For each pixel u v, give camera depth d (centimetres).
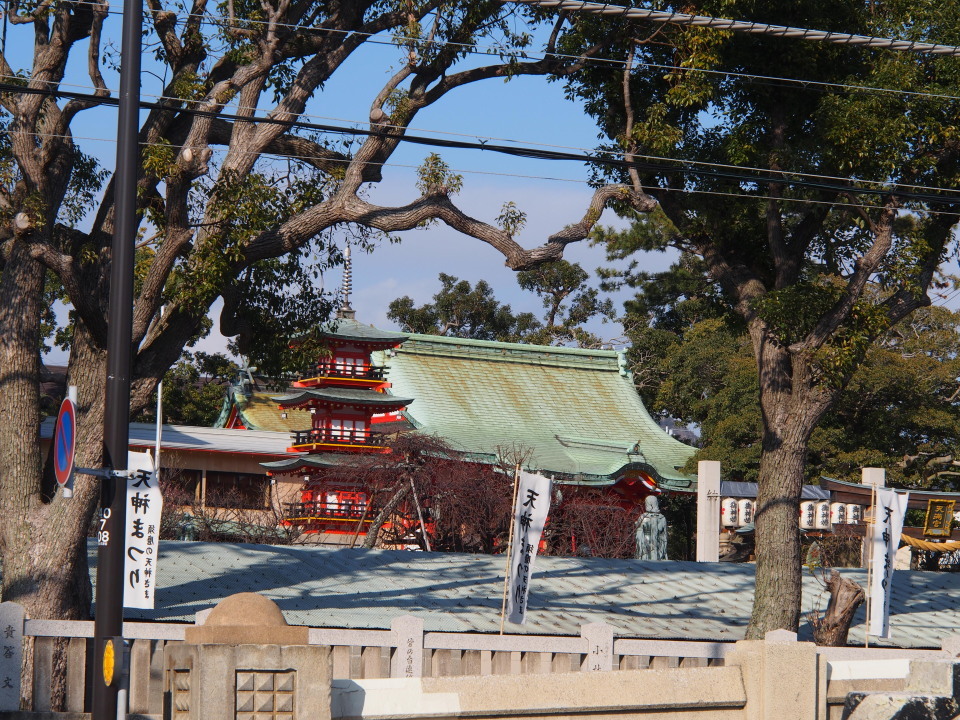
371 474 4044
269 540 3703
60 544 1839
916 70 2298
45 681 1582
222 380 6031
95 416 1891
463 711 1219
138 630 1648
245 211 1823
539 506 1953
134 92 1309
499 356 5669
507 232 2019
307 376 4775
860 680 1434
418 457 4031
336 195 1997
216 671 1097
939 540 3562
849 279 2514
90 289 1927
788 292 2308
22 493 1870
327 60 2042
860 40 1744
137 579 1748
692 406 6138
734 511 4144
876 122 2242
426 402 5194
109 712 1188
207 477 4875
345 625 1911
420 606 2158
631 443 5391
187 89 1828
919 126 2319
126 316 1276
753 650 1372
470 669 1794
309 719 1115
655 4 2216
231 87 1952
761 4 2283
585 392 5697
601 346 7231
